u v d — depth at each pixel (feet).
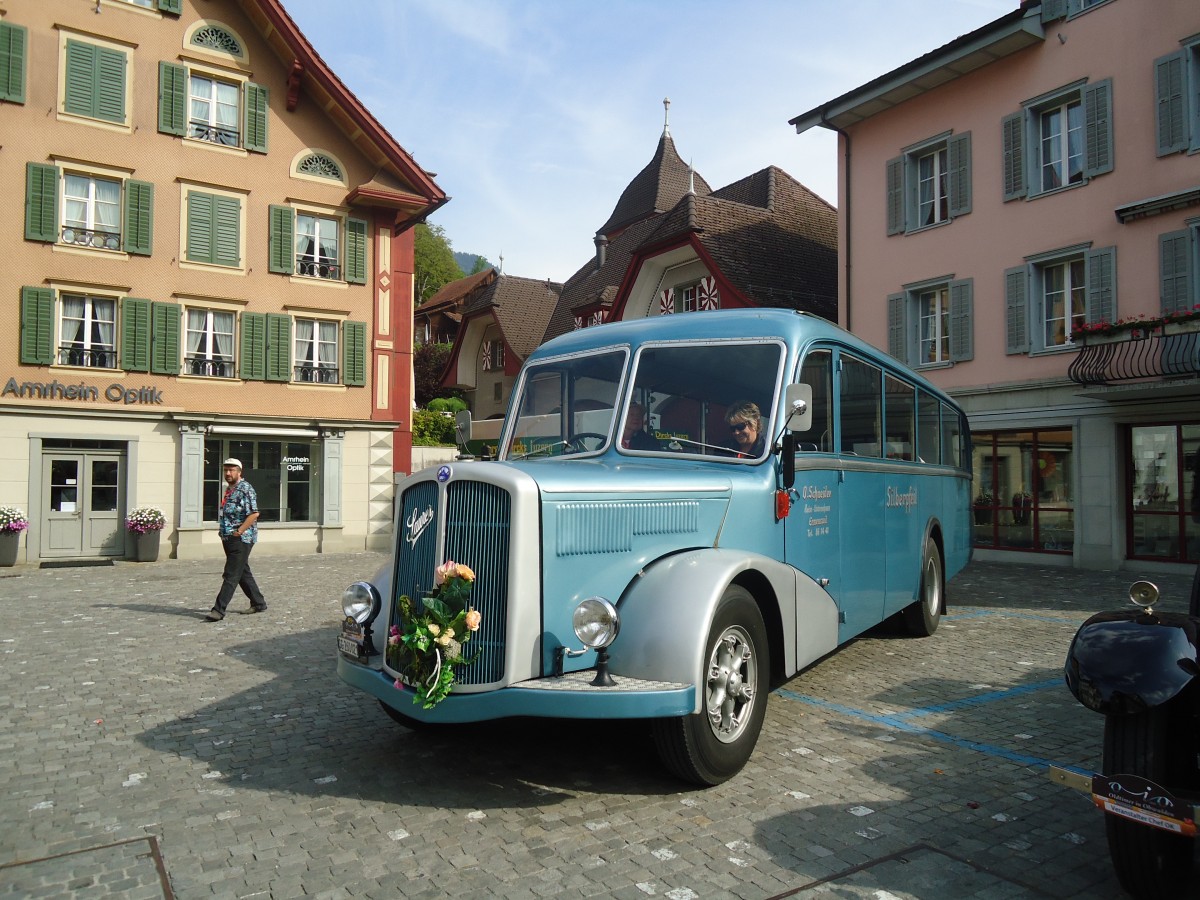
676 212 77.30
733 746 14.88
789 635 17.26
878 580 23.36
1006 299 57.82
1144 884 10.40
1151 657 10.38
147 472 64.34
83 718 19.61
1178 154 49.60
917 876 11.60
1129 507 52.26
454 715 13.56
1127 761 10.41
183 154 66.74
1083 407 53.52
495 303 111.14
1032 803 14.17
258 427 68.64
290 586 45.34
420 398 144.15
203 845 12.76
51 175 61.31
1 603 38.73
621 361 19.27
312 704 20.72
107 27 63.93
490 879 11.59
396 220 77.46
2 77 59.88
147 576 51.52
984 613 34.47
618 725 18.56
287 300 71.00
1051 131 56.80
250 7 69.00
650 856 12.21
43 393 60.75
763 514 17.37
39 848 12.71
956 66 59.52
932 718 19.03
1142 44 51.21
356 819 13.66
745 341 18.72
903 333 64.69
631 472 15.81
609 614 13.03
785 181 88.28
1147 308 50.62
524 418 20.25
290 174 71.51
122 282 63.98
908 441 27.04
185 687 22.45
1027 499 57.62
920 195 65.16
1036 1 55.42
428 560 14.46
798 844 12.59
